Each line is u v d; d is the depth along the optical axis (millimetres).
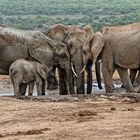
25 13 150875
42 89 27516
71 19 116312
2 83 34656
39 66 27406
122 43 28422
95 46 28547
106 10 150625
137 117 20672
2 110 22641
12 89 32188
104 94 27391
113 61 28688
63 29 29422
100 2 179375
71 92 29188
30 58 28109
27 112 22109
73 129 18797
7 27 28047
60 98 26109
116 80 36219
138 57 28297
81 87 29422
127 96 26312
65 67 28766
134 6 162500
